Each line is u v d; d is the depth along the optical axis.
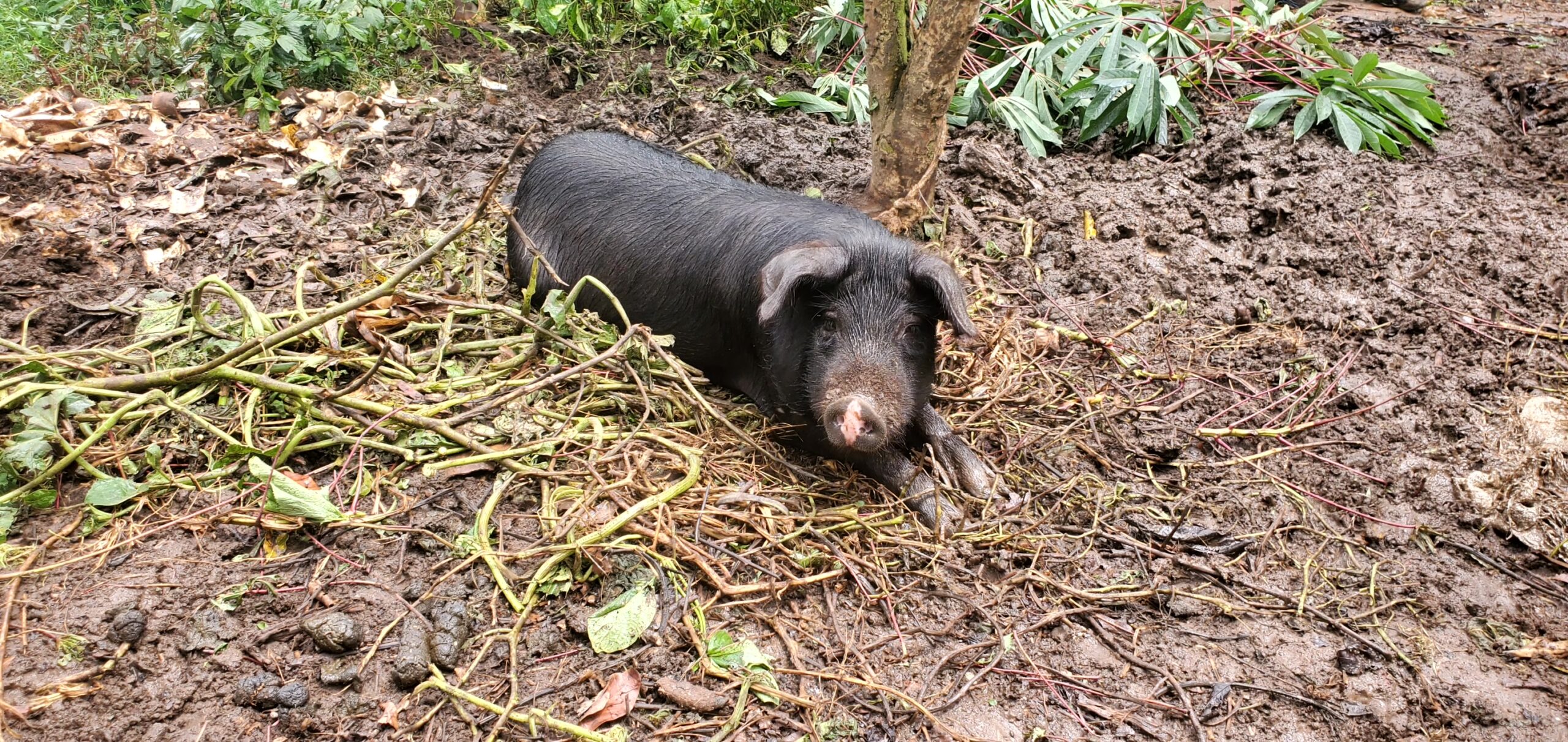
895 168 1.76
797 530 1.13
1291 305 1.64
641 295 1.43
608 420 1.24
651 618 1.01
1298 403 1.44
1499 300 1.65
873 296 1.19
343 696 0.93
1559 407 1.40
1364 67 2.10
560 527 1.07
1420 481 1.31
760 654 1.00
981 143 1.92
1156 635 1.09
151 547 1.04
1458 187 1.93
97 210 1.62
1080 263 1.71
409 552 1.06
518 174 1.87
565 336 1.35
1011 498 1.25
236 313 1.38
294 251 1.56
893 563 1.13
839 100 2.25
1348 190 1.88
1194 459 1.36
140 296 1.42
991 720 0.98
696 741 0.92
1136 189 1.91
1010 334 1.53
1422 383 1.48
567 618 1.02
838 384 1.13
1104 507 1.25
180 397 1.18
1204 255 1.74
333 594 1.01
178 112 1.94
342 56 2.08
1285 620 1.12
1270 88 2.29
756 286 1.29
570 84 2.22
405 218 1.69
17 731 0.88
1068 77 2.15
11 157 1.71
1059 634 1.08
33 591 0.98
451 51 2.31
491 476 1.15
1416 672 1.06
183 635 0.96
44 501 1.06
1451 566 1.21
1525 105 2.29
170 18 2.14
